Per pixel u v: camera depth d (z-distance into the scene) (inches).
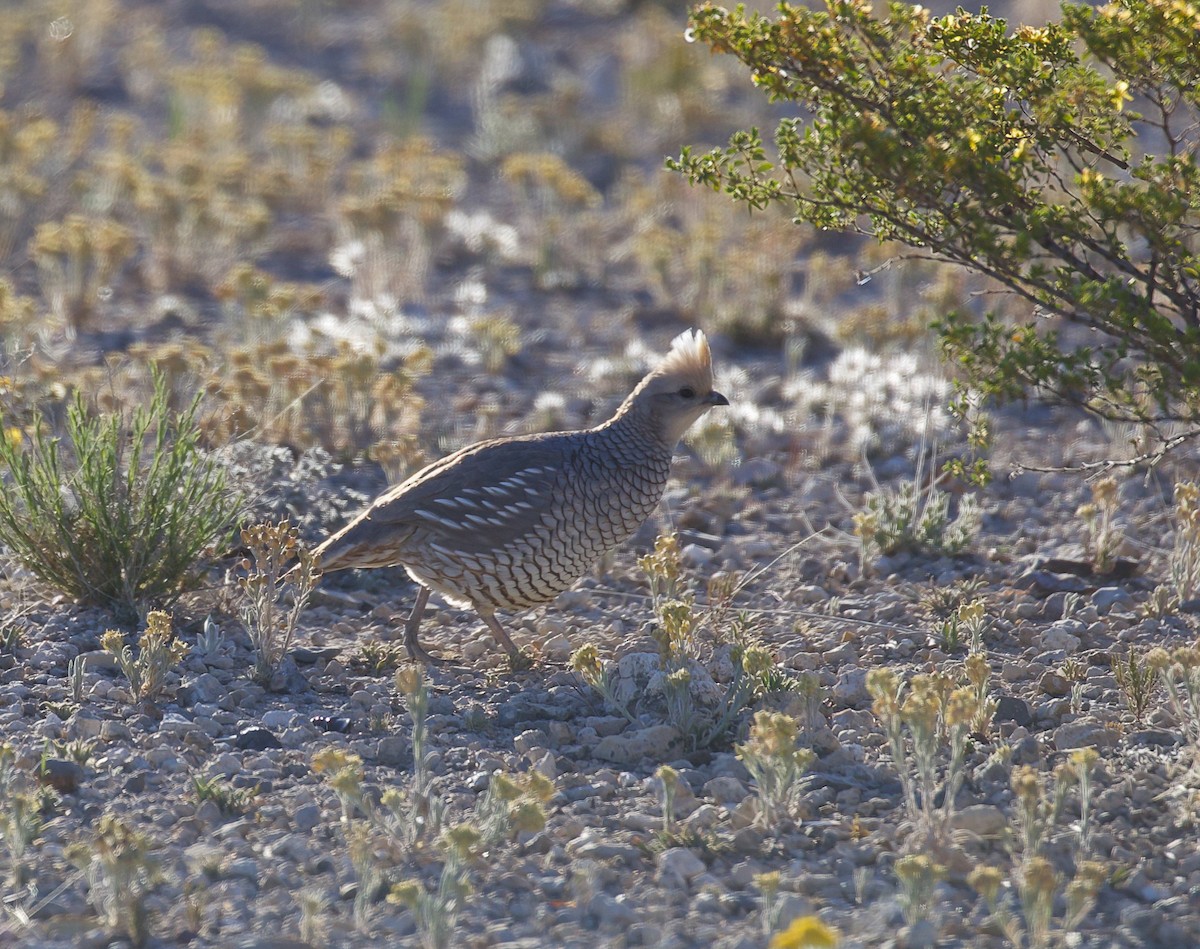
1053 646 994.1
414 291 1850.4
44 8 3137.3
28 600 1047.0
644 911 662.5
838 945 611.8
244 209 1956.2
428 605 1112.8
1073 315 796.0
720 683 932.6
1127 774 786.2
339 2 3575.3
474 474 935.7
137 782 770.2
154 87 2817.4
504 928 645.9
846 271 1802.4
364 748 829.2
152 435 1282.0
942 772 800.3
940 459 1392.7
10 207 1914.4
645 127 2684.5
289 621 999.0
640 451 974.4
